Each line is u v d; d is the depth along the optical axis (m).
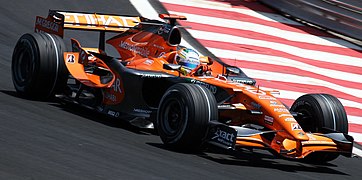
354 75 50.28
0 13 49.22
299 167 27.45
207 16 57.31
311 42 56.34
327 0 59.78
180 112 26.05
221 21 56.81
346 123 28.34
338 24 59.06
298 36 57.34
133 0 57.88
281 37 56.09
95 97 31.22
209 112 25.47
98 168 21.45
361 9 57.19
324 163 29.19
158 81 29.77
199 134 25.41
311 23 61.19
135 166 22.48
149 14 54.50
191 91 25.59
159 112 26.86
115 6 55.41
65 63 31.70
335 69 50.84
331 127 27.97
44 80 31.45
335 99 28.83
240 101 27.42
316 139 26.00
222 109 27.09
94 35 48.94
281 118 25.94
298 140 25.17
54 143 23.94
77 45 33.00
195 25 54.09
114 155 23.61
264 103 26.66
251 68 46.81
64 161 21.67
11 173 19.50
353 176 27.19
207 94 25.80
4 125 25.47
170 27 30.50
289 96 42.31
